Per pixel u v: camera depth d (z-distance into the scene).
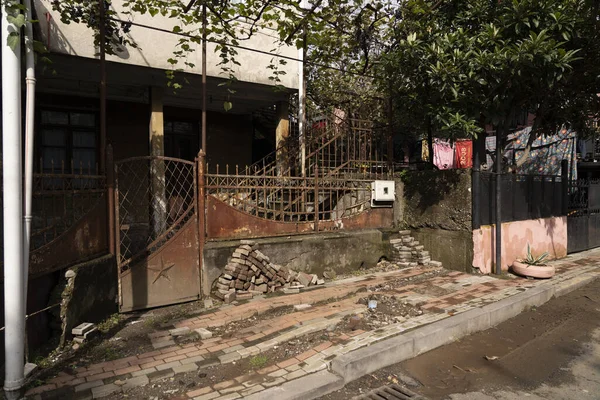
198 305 5.25
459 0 7.14
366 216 7.67
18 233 2.88
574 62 7.12
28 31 3.13
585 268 7.91
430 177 7.67
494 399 3.33
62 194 3.97
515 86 6.73
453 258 7.29
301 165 8.52
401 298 5.51
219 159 10.99
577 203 10.12
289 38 7.05
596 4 6.50
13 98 2.86
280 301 5.31
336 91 11.12
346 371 3.45
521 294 5.71
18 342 2.92
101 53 4.91
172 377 3.38
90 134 9.23
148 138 9.81
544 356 4.18
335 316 4.81
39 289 3.71
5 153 2.83
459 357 4.11
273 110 10.92
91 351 3.85
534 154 11.88
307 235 6.71
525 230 8.11
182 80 8.16
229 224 5.82
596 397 3.38
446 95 6.81
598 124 9.95
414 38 6.61
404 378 3.64
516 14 6.09
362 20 7.49
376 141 8.54
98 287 4.42
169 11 7.57
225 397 3.04
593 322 5.21
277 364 3.62
